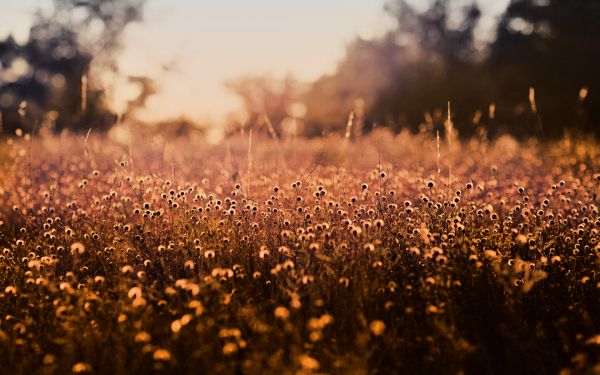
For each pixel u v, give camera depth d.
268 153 9.87
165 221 4.93
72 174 7.79
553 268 4.23
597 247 4.28
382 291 3.85
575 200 5.98
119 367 3.02
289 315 3.50
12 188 6.86
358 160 8.67
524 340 3.42
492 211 5.23
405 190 6.06
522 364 3.23
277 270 3.76
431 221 4.68
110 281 4.15
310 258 4.09
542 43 34.72
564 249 4.55
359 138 11.68
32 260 4.30
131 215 5.24
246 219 4.83
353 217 4.86
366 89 44.38
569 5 34.91
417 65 40.88
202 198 5.77
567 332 3.55
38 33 41.41
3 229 5.53
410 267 4.23
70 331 3.28
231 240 4.57
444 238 4.35
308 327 3.37
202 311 3.41
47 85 41.94
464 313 3.71
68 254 4.55
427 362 3.20
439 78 35.06
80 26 39.88
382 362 3.27
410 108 33.47
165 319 3.57
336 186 6.06
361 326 3.48
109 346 3.22
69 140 11.48
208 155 9.96
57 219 5.09
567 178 7.30
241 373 3.13
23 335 3.50
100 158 9.02
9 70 43.25
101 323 3.48
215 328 3.41
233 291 3.72
